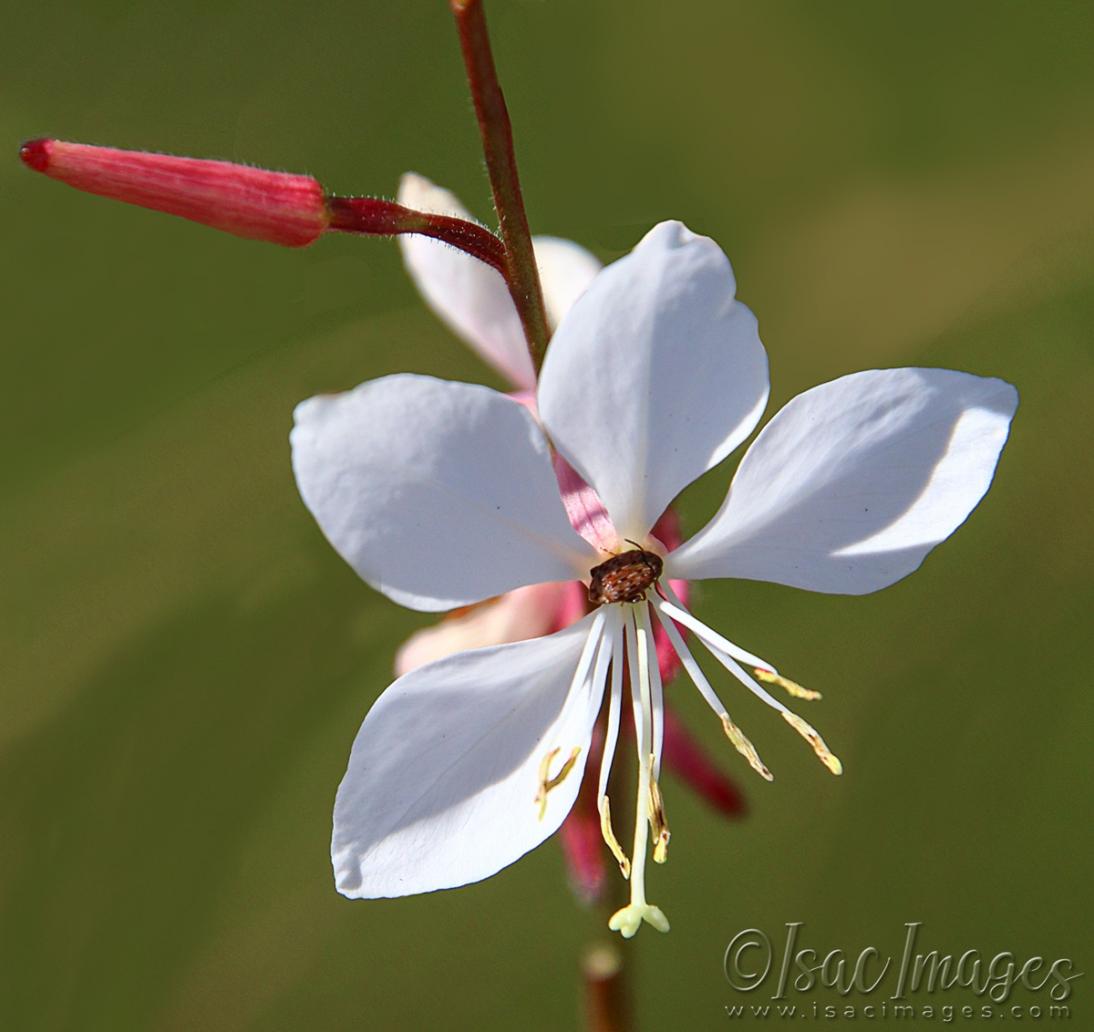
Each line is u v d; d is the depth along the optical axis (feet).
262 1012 0.68
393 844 0.53
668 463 0.53
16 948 0.68
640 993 0.68
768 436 0.53
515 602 0.57
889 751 0.69
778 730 0.69
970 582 0.69
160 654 0.69
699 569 0.54
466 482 0.52
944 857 0.68
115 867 0.69
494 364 0.59
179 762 0.69
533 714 0.54
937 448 0.53
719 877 0.69
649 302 0.52
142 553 0.69
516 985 0.69
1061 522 0.69
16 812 0.69
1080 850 0.68
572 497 0.55
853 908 0.68
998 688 0.69
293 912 0.69
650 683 0.55
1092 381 0.69
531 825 0.54
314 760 0.69
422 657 0.58
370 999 0.69
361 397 0.51
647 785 0.54
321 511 0.52
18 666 0.69
